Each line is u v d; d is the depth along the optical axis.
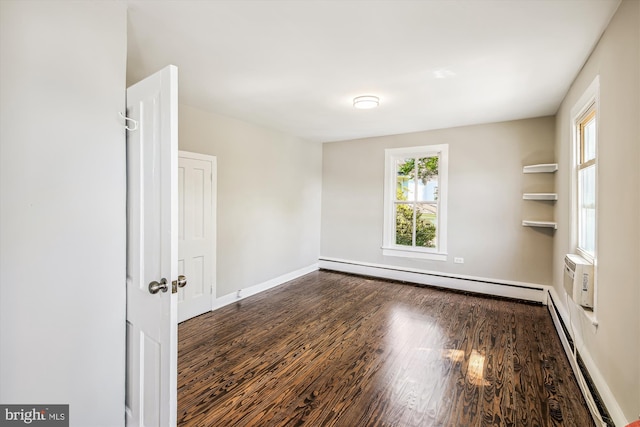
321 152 5.61
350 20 1.80
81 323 1.42
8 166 1.20
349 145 5.31
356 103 3.13
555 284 3.50
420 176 4.73
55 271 1.33
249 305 3.75
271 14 1.74
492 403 1.91
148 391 1.43
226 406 1.88
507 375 2.22
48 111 1.30
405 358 2.46
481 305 3.74
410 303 3.82
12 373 1.22
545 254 3.78
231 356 2.50
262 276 4.36
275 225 4.59
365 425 1.73
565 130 3.03
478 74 2.53
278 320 3.28
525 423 1.74
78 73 1.40
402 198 4.91
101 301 1.48
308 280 4.93
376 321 3.25
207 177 3.53
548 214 3.76
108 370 1.51
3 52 1.18
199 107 3.42
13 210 1.21
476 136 4.19
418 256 4.67
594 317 2.01
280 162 4.66
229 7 1.68
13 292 1.22
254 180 4.20
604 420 1.65
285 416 1.80
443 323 3.18
